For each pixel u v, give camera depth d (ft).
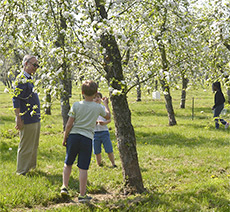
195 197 16.46
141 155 28.66
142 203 15.55
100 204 15.47
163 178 21.66
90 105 16.30
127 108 17.62
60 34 16.52
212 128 45.57
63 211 14.43
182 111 76.59
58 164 24.79
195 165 25.02
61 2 16.15
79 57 16.20
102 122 24.39
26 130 20.65
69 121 16.12
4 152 28.71
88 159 16.22
